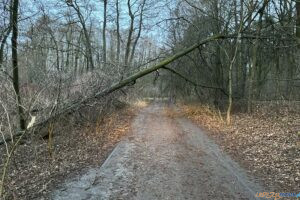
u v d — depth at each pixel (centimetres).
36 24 932
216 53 1465
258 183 484
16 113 633
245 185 478
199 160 642
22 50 786
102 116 1091
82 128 982
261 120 1105
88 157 672
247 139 819
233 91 1477
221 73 1494
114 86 941
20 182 502
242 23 1075
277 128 909
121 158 665
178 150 743
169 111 1845
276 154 631
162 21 1337
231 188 468
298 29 1053
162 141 862
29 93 665
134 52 2045
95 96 898
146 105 2431
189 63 1741
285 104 1292
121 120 1319
